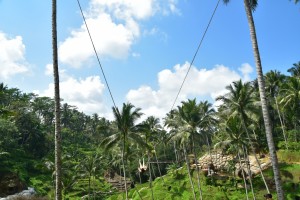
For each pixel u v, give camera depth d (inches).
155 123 3233.3
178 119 2263.8
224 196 2395.4
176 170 3048.7
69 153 4653.1
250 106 2049.7
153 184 3056.1
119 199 3078.2
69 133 5964.6
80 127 6796.3
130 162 3922.2
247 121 2183.8
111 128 1971.0
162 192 2699.3
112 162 4052.7
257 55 717.3
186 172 2923.2
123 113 1898.4
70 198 3388.3
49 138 4891.7
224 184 2578.7
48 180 3826.3
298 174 2354.8
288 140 3011.8
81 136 6156.5
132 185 3659.0
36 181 3666.3
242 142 2258.9
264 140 2999.5
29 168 3939.5
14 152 4045.3
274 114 3353.8
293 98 2819.9
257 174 2551.7
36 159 4291.3
